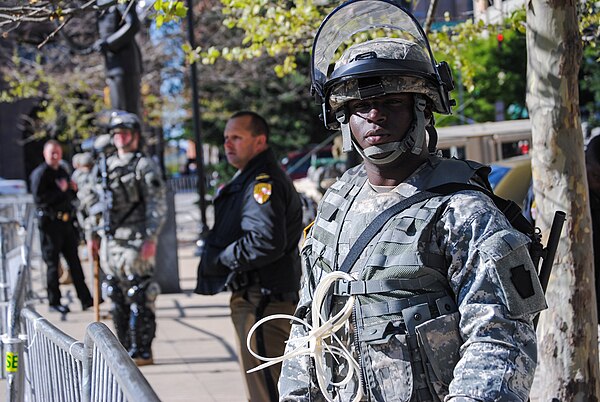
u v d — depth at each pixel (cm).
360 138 264
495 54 1916
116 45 1105
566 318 440
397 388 249
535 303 238
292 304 511
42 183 1059
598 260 532
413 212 253
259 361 500
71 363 368
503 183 1102
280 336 504
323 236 275
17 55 2097
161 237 1209
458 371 232
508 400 224
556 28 436
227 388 705
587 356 442
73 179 998
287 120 2747
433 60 272
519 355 231
